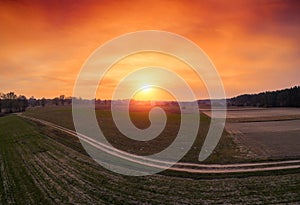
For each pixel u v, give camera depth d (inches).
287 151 1368.1
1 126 2743.6
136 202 750.5
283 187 832.3
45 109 4475.9
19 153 1461.6
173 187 866.8
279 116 3240.7
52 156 1347.2
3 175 1056.2
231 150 1434.5
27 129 2319.1
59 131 2116.1
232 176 967.6
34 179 983.6
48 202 765.9
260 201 733.3
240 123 2608.3
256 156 1279.5
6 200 798.5
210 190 831.7
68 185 906.1
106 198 784.3
